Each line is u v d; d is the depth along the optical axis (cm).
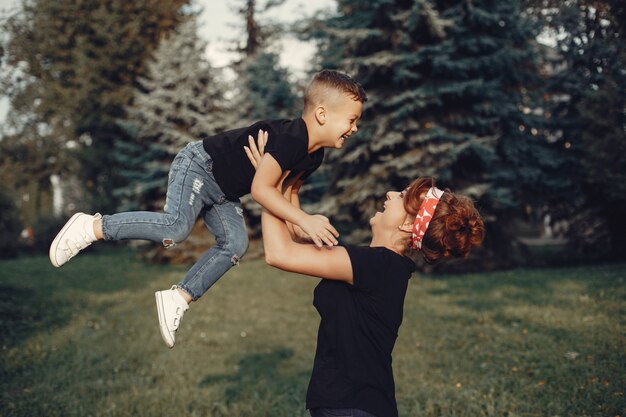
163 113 1627
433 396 465
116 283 1244
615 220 1431
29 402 470
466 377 516
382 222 226
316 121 229
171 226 255
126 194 1733
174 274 1370
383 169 1291
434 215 213
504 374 511
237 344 707
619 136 1294
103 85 2253
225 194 269
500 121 1359
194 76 1623
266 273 1346
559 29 1370
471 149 1273
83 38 2231
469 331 694
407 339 677
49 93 2323
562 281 996
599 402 421
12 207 1986
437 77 1322
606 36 1198
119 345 687
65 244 247
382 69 1326
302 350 673
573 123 1441
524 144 1400
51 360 615
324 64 1426
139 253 1814
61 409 460
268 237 206
